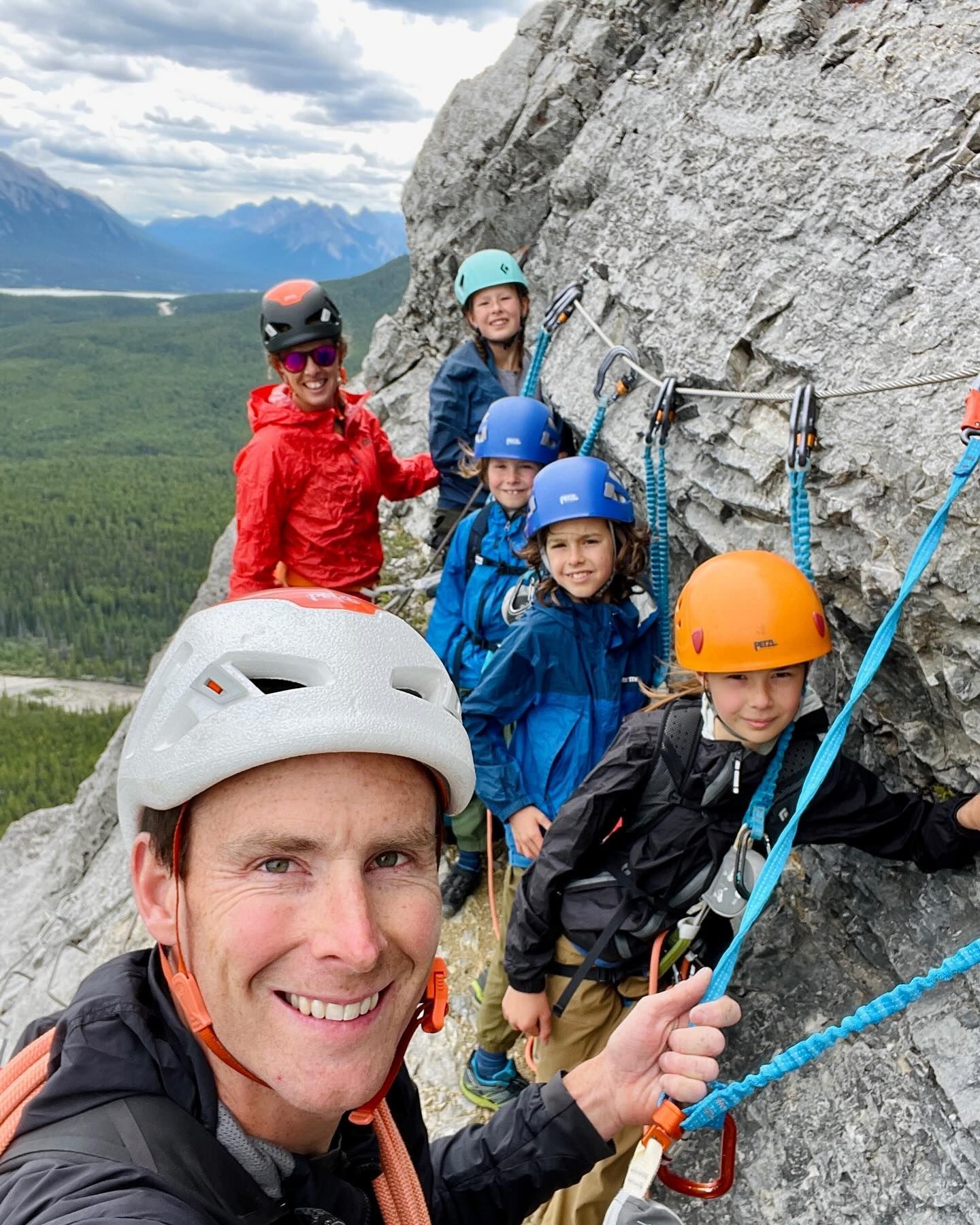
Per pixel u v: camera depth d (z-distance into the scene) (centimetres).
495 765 186
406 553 448
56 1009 338
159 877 69
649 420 203
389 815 64
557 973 161
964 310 151
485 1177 99
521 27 398
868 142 181
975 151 165
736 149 207
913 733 157
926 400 146
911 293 160
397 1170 83
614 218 253
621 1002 162
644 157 255
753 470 173
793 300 177
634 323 221
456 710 74
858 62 192
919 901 158
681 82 282
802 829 142
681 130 235
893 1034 152
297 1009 63
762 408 177
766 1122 162
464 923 253
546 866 148
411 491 300
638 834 148
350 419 265
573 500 178
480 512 235
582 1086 101
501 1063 204
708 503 191
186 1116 64
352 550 268
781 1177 153
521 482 225
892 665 156
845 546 155
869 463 149
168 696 66
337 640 66
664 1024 99
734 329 184
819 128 191
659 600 194
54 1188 56
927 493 140
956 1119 134
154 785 64
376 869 66
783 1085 164
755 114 208
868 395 154
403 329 508
